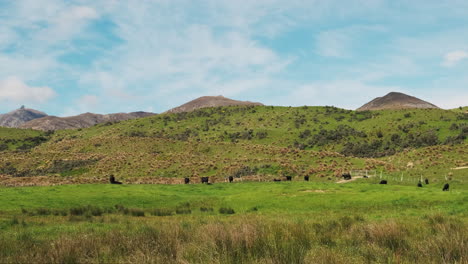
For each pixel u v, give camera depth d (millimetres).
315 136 154625
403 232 12133
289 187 43031
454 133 130750
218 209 30609
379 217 21469
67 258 8906
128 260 8516
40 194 34906
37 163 94875
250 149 103688
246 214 26375
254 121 193250
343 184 44469
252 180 66812
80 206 27922
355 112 197500
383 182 46969
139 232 12711
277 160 83250
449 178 59062
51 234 15242
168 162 86938
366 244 10930
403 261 8625
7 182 63281
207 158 96312
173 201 35344
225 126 187500
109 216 24188
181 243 10539
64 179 69312
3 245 10984
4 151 132625
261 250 9281
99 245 10594
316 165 79250
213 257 8703
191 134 173000
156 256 8820
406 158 86562
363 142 142125
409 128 146875
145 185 47000
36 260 8859
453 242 9391
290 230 12711
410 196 30703
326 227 15352
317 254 9000
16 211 25969
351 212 25781
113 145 120250
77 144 126875
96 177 76750
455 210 23891
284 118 193500
